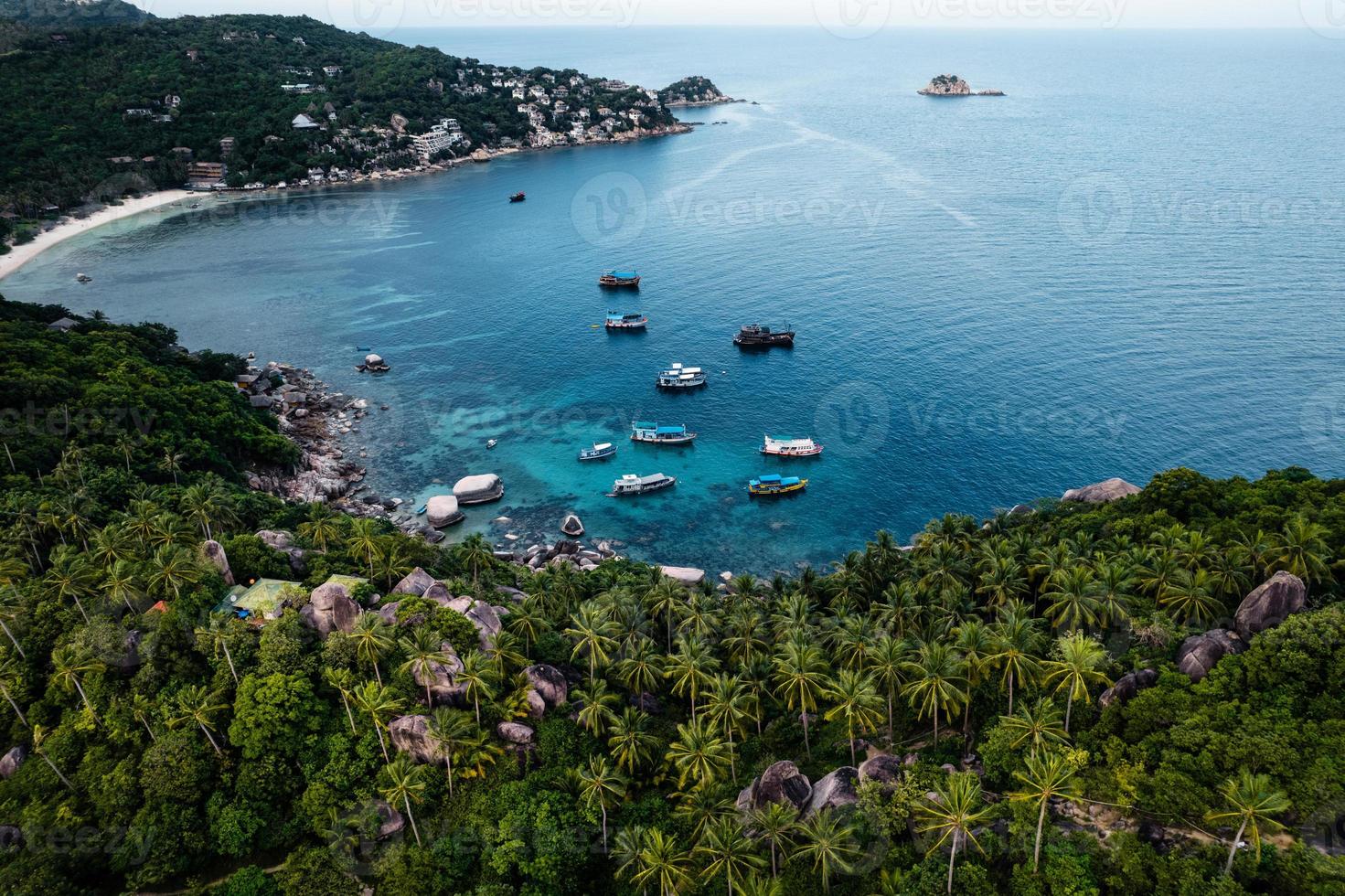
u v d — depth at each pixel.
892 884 71.31
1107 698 81.94
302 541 118.88
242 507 131.25
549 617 110.19
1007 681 85.06
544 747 88.06
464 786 85.00
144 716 86.69
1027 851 70.12
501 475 180.50
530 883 77.62
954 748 85.00
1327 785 66.06
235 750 86.56
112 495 130.12
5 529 113.75
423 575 107.94
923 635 94.94
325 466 180.25
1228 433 177.62
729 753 84.81
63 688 89.00
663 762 88.38
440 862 79.25
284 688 86.56
